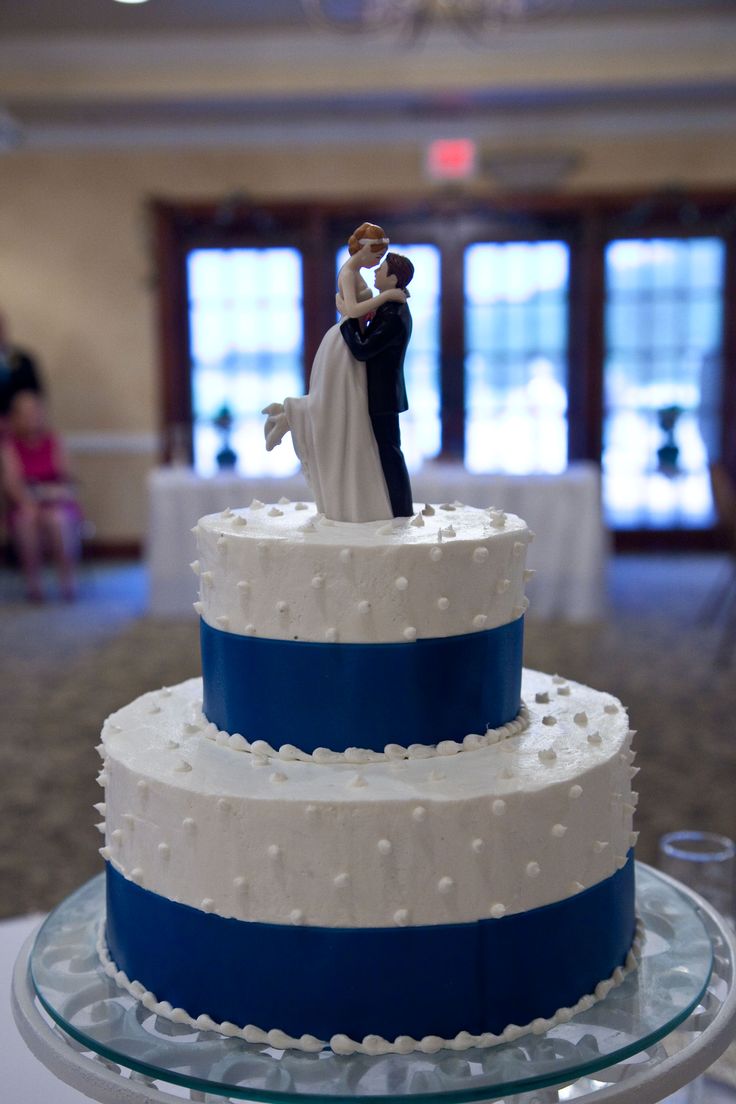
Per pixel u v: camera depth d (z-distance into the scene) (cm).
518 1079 130
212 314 898
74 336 888
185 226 883
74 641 637
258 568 155
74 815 390
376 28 602
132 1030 145
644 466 902
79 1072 136
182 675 561
